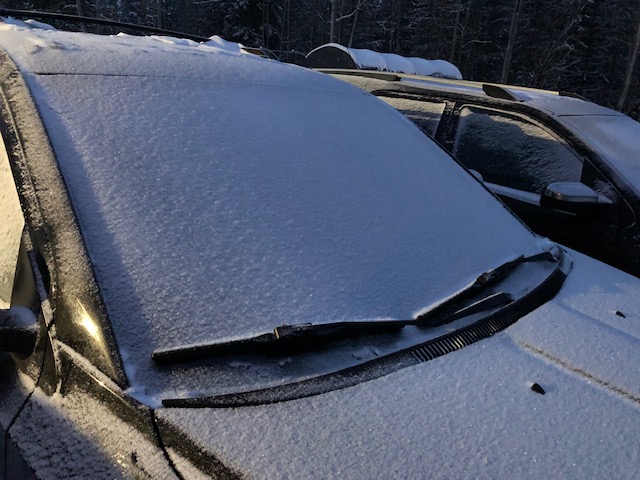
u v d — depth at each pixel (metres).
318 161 2.04
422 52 35.72
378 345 1.51
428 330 1.63
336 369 1.38
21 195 1.53
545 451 1.20
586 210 3.13
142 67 2.02
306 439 1.15
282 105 2.23
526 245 2.33
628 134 3.73
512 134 3.83
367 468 1.09
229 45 3.40
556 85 26.69
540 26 30.66
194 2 32.25
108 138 1.68
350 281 1.66
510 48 27.08
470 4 33.47
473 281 1.90
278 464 1.08
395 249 1.87
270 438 1.14
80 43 2.11
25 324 1.38
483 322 1.71
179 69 2.12
